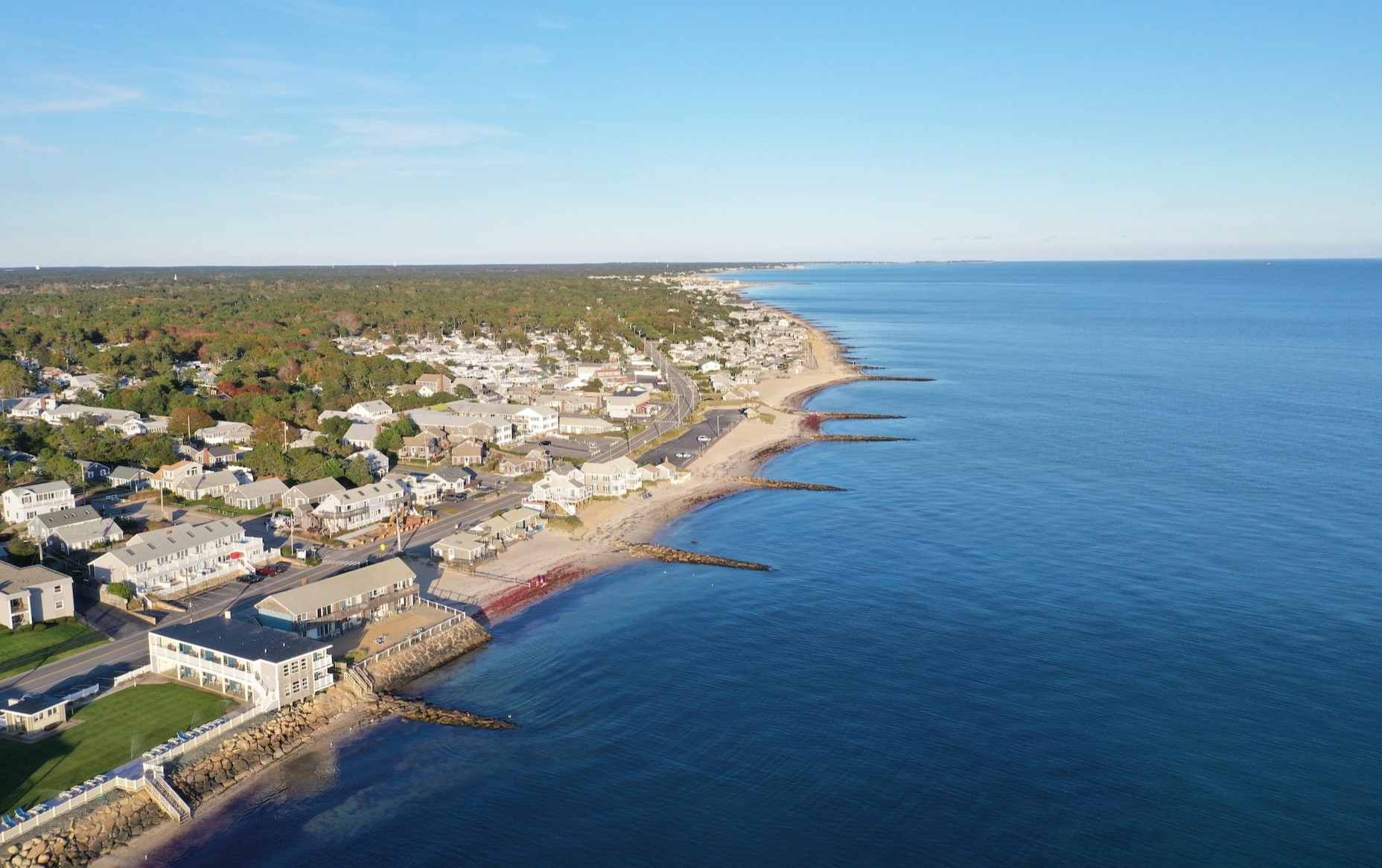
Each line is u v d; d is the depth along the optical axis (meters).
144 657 96.75
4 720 82.44
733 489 173.50
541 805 74.44
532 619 112.44
